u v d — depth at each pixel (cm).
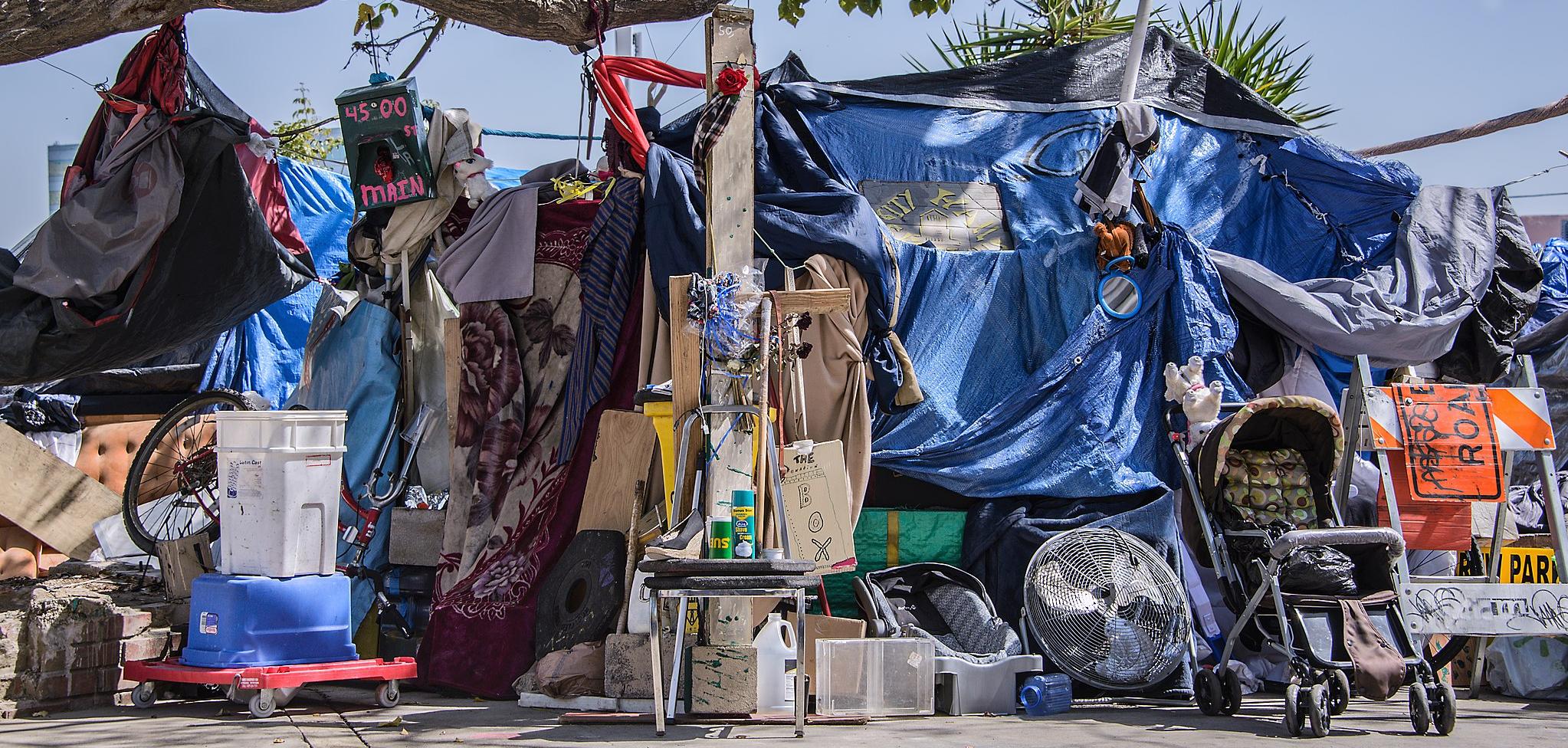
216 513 705
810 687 602
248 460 594
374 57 803
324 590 602
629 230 697
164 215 674
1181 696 642
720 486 569
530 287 731
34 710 564
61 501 902
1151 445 712
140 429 1101
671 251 673
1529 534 764
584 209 740
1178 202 811
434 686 671
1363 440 630
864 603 627
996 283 729
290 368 1113
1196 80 845
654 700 522
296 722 554
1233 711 599
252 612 578
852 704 569
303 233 1147
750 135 656
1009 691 605
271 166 750
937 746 490
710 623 574
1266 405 598
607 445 680
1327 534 559
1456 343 812
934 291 723
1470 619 597
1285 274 816
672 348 574
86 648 592
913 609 645
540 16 632
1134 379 716
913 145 791
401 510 729
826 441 660
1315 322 742
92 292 675
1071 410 701
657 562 504
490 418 718
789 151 736
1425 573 734
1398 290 780
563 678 598
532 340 735
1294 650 549
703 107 667
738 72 650
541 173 802
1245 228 822
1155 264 726
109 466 1081
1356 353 755
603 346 694
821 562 618
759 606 626
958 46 1107
